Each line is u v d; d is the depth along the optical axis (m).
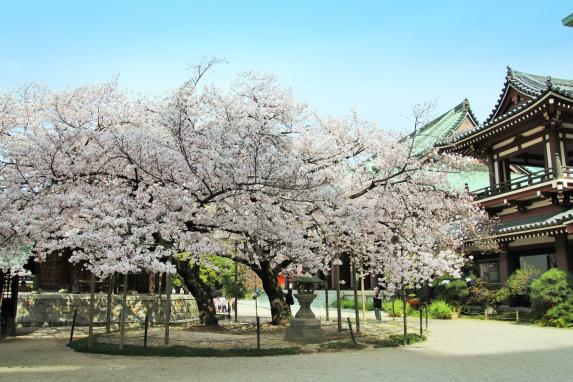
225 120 15.08
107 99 16.31
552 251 26.44
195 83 14.75
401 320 26.02
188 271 21.28
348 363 12.62
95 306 24.28
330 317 28.17
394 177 18.77
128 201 13.26
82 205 13.28
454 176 33.31
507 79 30.75
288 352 14.33
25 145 14.71
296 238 15.49
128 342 15.98
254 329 20.08
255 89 16.41
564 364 12.56
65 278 29.58
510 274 28.62
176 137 13.98
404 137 18.75
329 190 14.99
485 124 30.14
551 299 23.02
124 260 11.98
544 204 27.81
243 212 14.88
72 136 14.40
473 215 25.09
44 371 11.60
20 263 17.75
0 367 12.21
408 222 18.80
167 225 13.15
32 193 14.42
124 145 13.95
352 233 15.44
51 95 15.99
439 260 17.69
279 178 13.64
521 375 11.05
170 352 13.95
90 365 12.38
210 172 13.45
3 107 16.11
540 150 31.89
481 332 20.28
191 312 28.19
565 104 25.44
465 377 10.80
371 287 43.91
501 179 31.12
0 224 13.01
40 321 23.23
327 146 17.77
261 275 21.78
